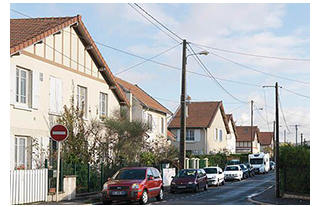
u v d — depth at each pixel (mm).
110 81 32562
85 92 29609
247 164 55875
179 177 30031
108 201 20688
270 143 118688
